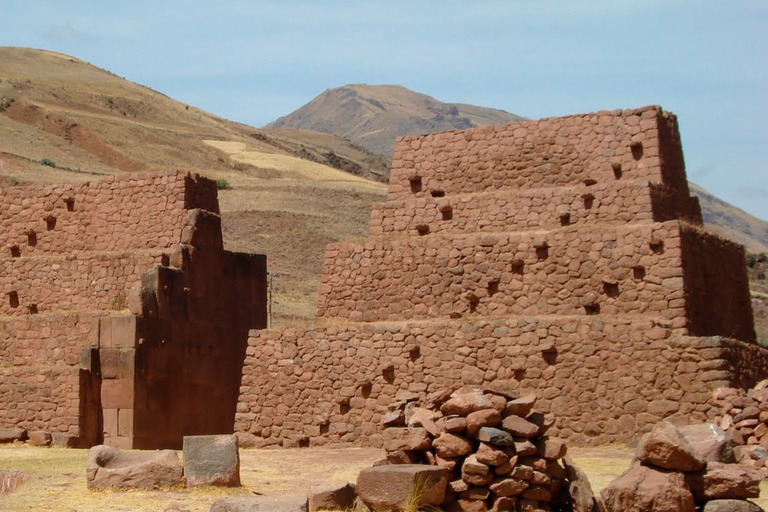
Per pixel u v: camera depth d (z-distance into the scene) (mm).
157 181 41000
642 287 33219
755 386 31172
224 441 23391
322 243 104062
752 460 25797
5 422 37656
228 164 171875
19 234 43094
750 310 37969
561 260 34500
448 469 21219
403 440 21750
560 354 32781
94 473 22703
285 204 119125
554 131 37219
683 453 19609
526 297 34812
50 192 42906
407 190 39062
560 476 21547
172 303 38812
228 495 22266
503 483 20969
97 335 37781
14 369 38031
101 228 41719
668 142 36438
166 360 38344
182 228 40188
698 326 33375
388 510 20484
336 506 20891
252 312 42188
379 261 37312
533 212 35969
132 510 20469
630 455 29344
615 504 19562
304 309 80062
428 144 39031
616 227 33969
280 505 19078
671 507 19203
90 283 40500
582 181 36500
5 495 22469
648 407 31500
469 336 33969
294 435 35719
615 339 32281
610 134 36344
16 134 151750
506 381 33250
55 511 20391
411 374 34531
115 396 37281
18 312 41594
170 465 22844
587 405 32188
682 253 33031
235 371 41250
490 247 35625
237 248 99500
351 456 31031
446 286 36094
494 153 37938
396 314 36688
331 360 35750
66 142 159000
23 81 190125
